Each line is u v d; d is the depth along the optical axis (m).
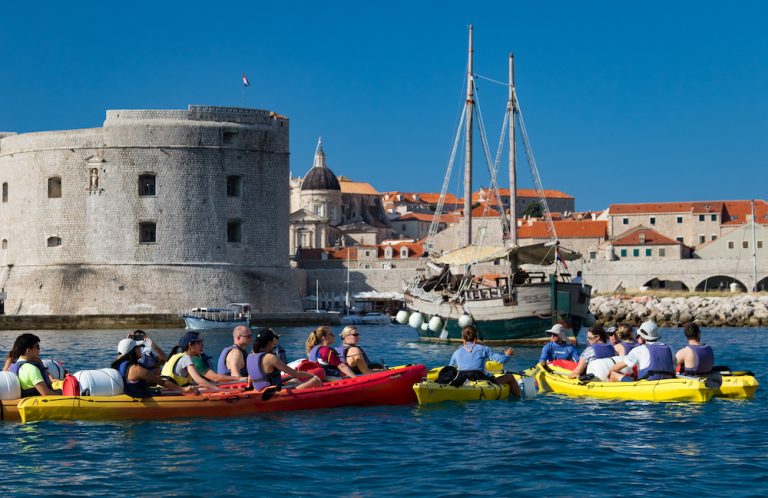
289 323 96.56
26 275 99.62
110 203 96.94
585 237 148.38
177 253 97.00
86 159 97.50
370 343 65.19
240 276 98.81
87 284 96.62
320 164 189.38
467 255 63.97
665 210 153.50
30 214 99.94
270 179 101.00
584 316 60.50
